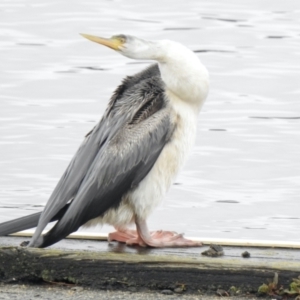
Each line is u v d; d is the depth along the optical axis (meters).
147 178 10.09
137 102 10.17
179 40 31.23
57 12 33.69
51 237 9.69
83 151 10.10
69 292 9.15
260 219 16.33
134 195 10.05
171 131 10.12
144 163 10.01
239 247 10.09
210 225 15.98
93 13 33.97
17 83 25.33
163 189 10.23
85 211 9.80
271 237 15.55
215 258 9.47
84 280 9.34
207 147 20.20
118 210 10.08
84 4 34.81
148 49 10.07
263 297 9.18
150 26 32.88
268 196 17.53
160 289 9.30
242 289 9.25
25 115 22.50
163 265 9.30
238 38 31.20
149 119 10.10
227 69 27.12
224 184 18.12
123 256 9.38
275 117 22.58
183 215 16.33
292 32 31.95
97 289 9.29
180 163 10.29
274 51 29.22
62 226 9.68
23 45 29.59
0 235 9.98
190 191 17.53
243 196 17.48
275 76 26.31
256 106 23.52
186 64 10.05
